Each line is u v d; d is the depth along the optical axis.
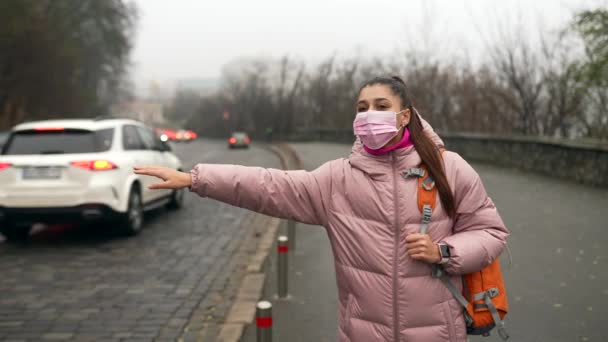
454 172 1.99
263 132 67.44
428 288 1.90
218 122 92.25
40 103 35.12
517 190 11.33
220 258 6.55
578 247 6.48
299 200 2.04
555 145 13.45
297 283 5.46
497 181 12.89
